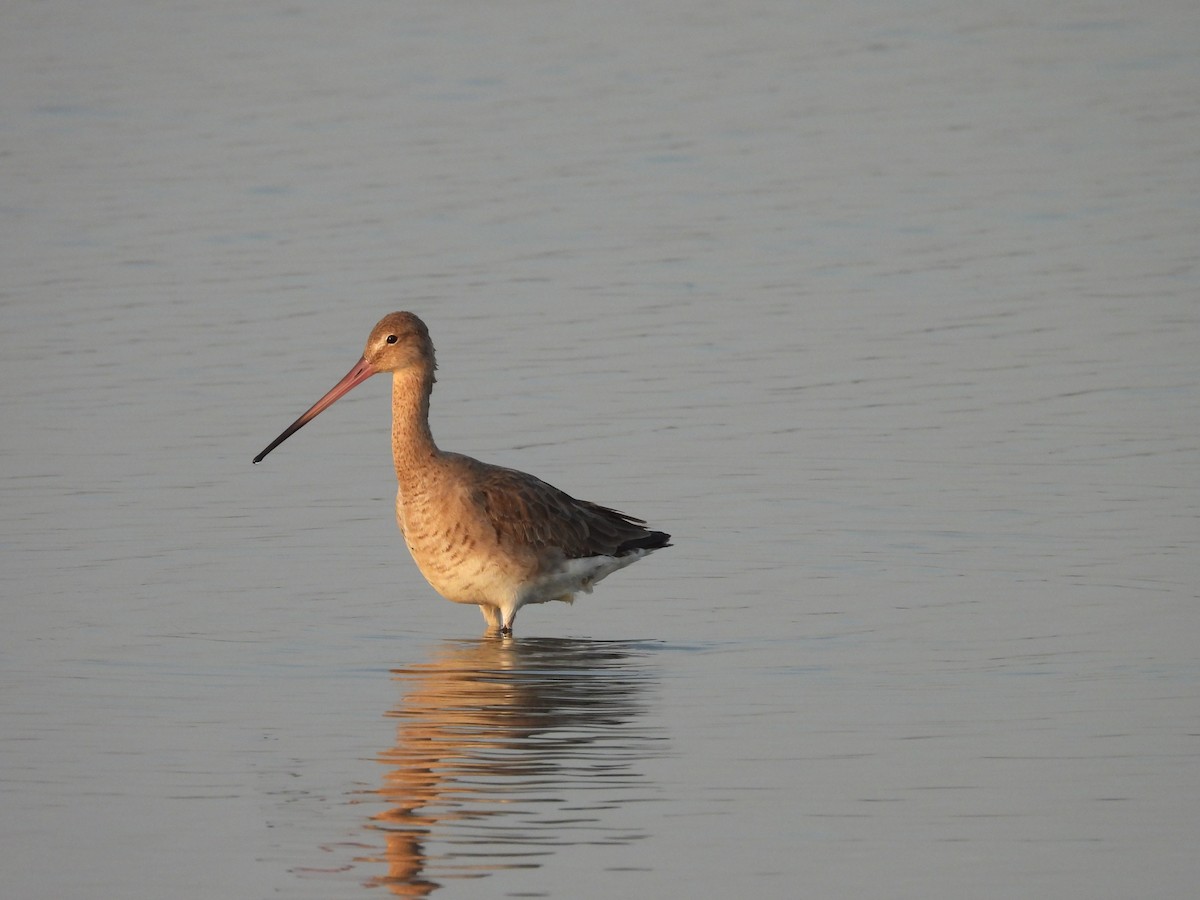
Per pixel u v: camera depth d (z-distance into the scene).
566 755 11.92
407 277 24.95
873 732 12.23
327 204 28.41
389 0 42.81
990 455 18.42
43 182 29.70
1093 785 11.31
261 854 10.49
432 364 15.05
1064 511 16.88
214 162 30.69
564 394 20.53
